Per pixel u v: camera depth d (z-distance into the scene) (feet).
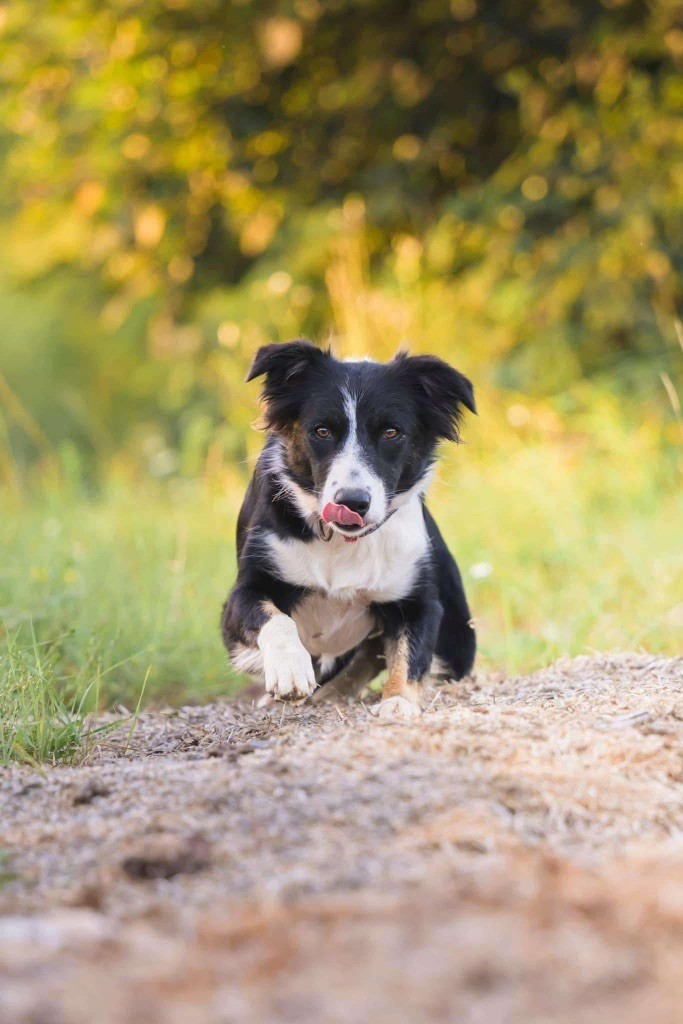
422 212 58.13
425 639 23.35
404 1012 9.78
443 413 23.90
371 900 12.00
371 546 23.00
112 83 57.72
